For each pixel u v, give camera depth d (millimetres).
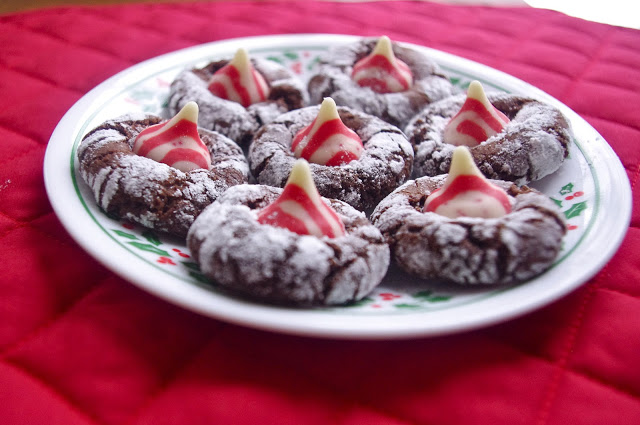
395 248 254
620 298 248
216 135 296
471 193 256
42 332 234
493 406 222
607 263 254
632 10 451
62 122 292
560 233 248
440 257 246
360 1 419
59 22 372
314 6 408
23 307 239
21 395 220
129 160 268
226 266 237
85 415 218
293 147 291
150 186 263
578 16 442
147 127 289
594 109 327
